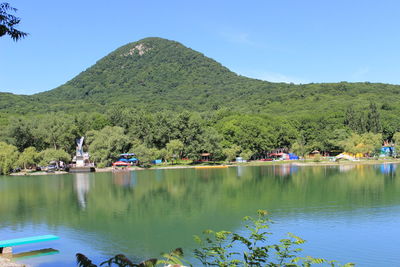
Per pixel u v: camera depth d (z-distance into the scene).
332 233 39.25
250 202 58.53
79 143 154.00
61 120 156.38
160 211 53.19
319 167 132.88
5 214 53.62
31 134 146.12
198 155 160.25
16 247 36.66
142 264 18.58
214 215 49.50
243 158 168.38
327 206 53.41
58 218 50.12
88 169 137.62
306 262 17.69
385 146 184.12
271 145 176.38
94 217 50.25
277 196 63.94
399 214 47.41
